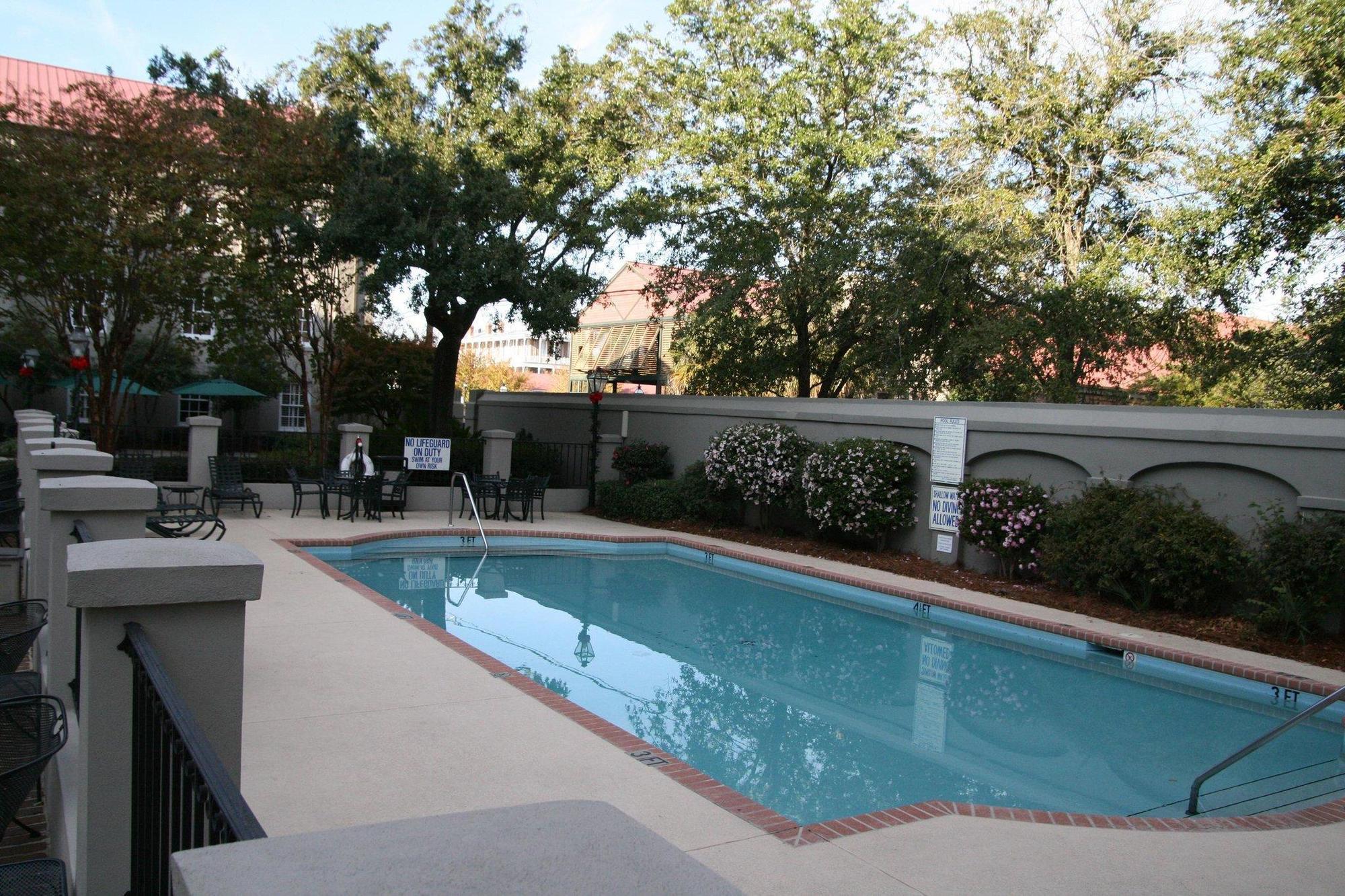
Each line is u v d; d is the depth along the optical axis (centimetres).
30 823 373
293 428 2458
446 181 1530
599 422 1820
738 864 365
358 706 534
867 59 1719
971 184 1647
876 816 429
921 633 943
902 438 1273
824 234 1720
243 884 92
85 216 1299
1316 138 1282
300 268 1580
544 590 1096
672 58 1833
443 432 1789
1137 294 1459
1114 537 955
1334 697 449
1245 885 370
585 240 1767
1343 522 824
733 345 1920
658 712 662
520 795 417
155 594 238
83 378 1692
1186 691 764
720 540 1399
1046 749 618
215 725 248
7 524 829
